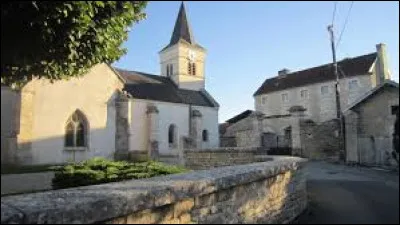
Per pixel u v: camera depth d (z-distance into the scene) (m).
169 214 4.41
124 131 27.62
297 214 7.91
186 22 53.41
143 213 4.06
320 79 35.69
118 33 7.41
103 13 6.79
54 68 7.10
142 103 38.28
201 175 5.59
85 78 26.12
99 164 10.27
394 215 6.07
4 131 24.48
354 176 10.95
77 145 25.69
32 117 23.73
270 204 6.88
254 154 13.03
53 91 24.73
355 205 6.96
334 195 8.29
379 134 14.47
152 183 4.73
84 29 6.52
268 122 23.83
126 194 3.93
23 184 16.17
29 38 6.00
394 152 5.52
